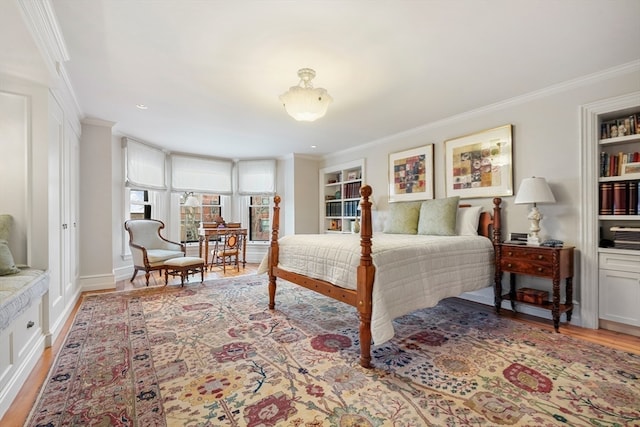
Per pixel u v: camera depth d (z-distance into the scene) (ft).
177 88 8.96
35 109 7.28
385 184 14.80
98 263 12.26
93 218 12.13
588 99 8.32
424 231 10.96
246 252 20.03
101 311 9.44
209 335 7.57
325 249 7.65
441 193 12.17
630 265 7.66
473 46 6.77
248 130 13.46
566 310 8.19
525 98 9.55
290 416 4.48
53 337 7.13
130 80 8.43
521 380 5.49
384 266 6.31
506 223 10.09
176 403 4.79
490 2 5.35
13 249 7.05
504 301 10.36
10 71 6.69
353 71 7.93
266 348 6.84
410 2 5.34
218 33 6.26
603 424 4.30
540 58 7.30
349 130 13.44
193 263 13.10
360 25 6.01
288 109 7.79
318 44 6.67
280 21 5.88
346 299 6.73
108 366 5.96
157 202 16.97
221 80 8.43
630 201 7.73
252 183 19.77
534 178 8.55
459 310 9.84
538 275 8.28
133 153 14.56
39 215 7.27
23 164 7.18
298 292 12.00
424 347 6.92
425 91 9.23
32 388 5.27
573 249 8.44
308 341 7.24
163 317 8.91
